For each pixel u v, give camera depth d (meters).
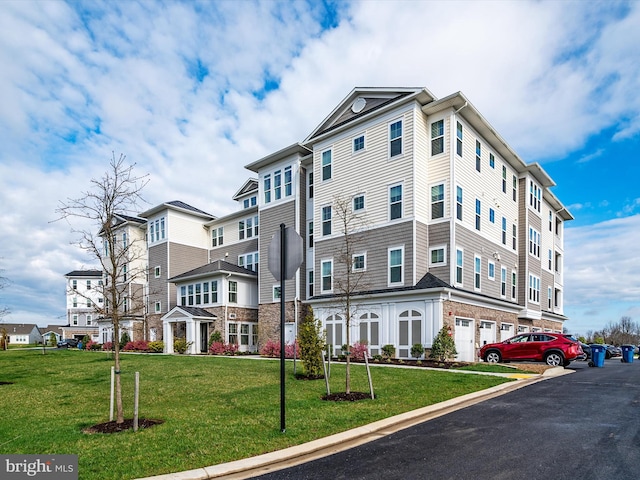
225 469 5.36
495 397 10.30
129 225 38.50
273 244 7.45
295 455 5.96
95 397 10.74
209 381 12.77
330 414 8.05
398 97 21.20
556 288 36.84
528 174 28.17
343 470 5.43
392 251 20.28
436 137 20.62
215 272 29.45
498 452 6.06
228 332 29.36
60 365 19.47
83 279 58.38
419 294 18.36
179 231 35.66
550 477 5.12
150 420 7.74
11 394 11.50
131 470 5.31
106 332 41.09
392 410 8.44
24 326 87.88
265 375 13.88
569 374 15.18
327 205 23.61
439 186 20.27
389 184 20.80
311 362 13.05
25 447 6.17
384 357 18.80
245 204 34.44
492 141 24.00
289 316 26.20
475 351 20.16
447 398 9.85
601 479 5.04
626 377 14.11
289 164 27.45
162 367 17.11
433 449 6.23
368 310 20.28
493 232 24.00
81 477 5.10
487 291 22.64
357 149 22.52
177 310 30.06
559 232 37.78
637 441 6.48
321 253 23.45
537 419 7.97
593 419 7.92
